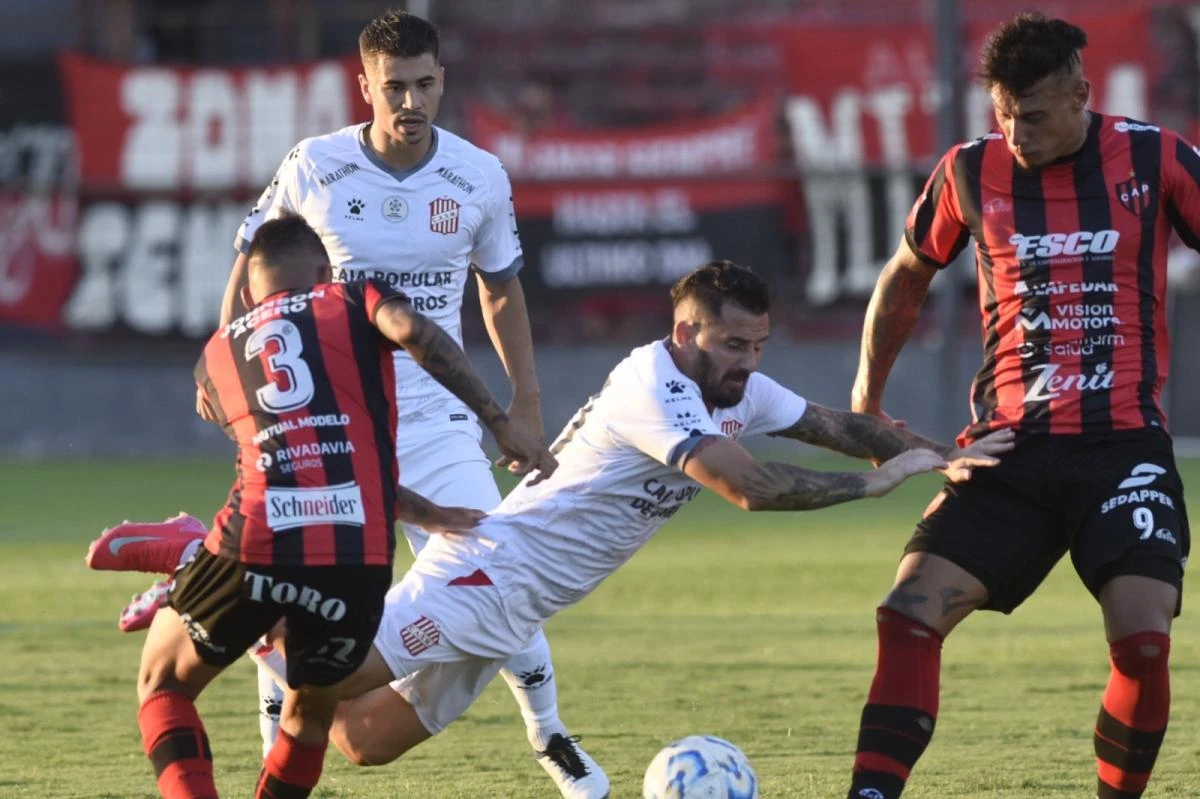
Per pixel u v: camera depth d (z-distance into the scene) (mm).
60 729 20906
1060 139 15250
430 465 18828
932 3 64875
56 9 78062
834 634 28406
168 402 69750
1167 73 67688
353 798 17281
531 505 15789
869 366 17453
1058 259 15422
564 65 76375
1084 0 69312
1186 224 15625
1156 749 15094
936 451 15969
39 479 59375
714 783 15133
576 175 67938
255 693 23703
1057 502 15352
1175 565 14836
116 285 69688
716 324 15109
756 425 16234
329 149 19359
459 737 20750
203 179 69625
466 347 67250
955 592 15148
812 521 47344
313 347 14242
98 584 35219
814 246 67812
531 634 16078
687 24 70500
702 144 67812
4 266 69688
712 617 30562
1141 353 15430
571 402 67938
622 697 22844
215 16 78625
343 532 13969
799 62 68062
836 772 18172
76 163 69500
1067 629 29094
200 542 16406
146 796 17172
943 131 62750
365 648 14547
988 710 21766
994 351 15953
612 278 68000
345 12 78562
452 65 76062
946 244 16453
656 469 15578
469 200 19516
